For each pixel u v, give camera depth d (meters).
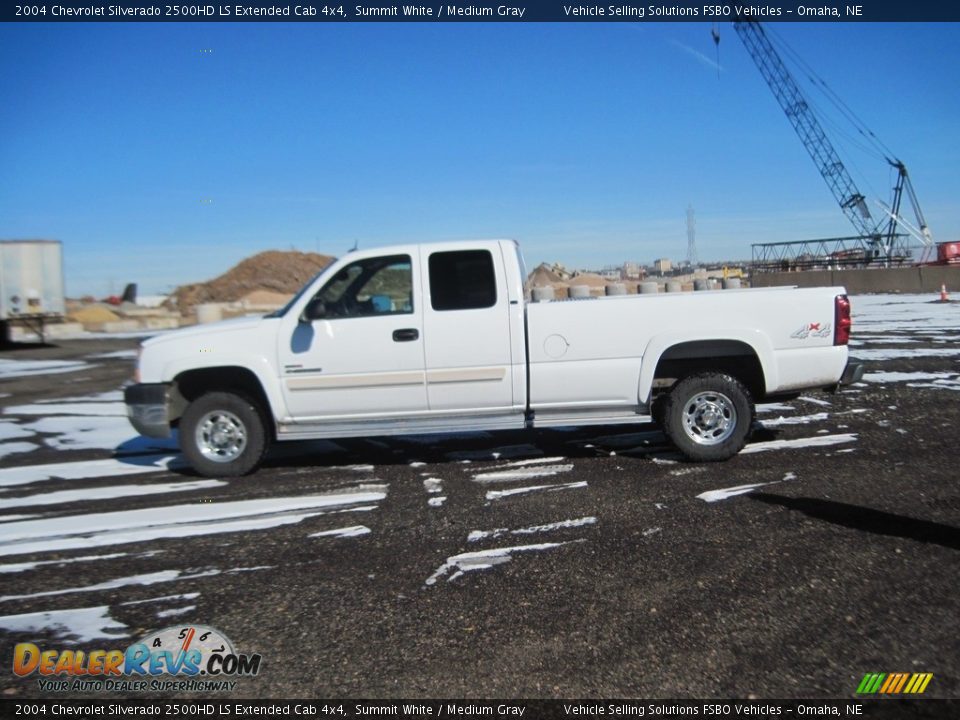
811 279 39.00
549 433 8.86
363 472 7.44
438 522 5.84
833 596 4.30
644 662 3.70
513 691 3.50
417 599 4.49
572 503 6.16
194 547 5.51
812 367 7.14
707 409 7.20
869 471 6.69
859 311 25.06
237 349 7.24
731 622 4.05
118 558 5.34
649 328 7.12
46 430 10.38
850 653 3.71
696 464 7.20
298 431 7.34
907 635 3.86
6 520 6.29
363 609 4.39
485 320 7.13
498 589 4.58
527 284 8.14
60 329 30.19
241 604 4.53
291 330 7.22
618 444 8.16
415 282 7.20
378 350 7.16
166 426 7.28
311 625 4.23
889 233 52.31
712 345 7.18
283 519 6.06
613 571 4.77
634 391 7.17
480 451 8.12
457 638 4.01
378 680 3.64
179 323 35.22
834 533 5.24
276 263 52.38
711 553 4.98
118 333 31.11
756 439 8.05
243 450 7.36
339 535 5.64
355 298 7.31
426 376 7.18
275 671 3.76
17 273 24.39
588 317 7.12
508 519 5.84
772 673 3.57
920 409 9.21
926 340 16.31
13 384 15.50
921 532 5.20
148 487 7.18
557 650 3.84
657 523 5.59
